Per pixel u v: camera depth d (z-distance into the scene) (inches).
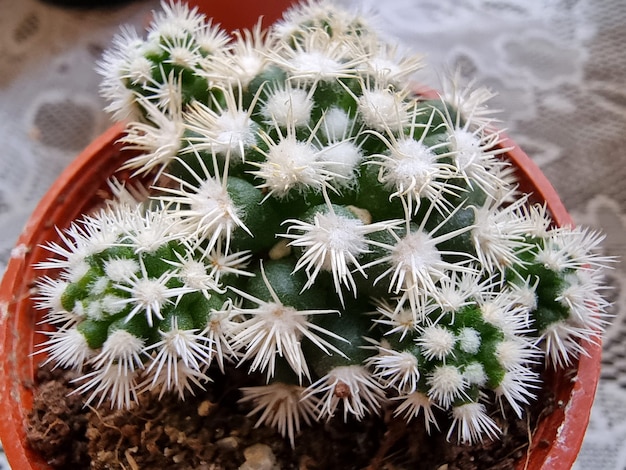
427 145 2.6
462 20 6.2
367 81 2.8
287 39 3.3
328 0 3.9
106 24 6.2
